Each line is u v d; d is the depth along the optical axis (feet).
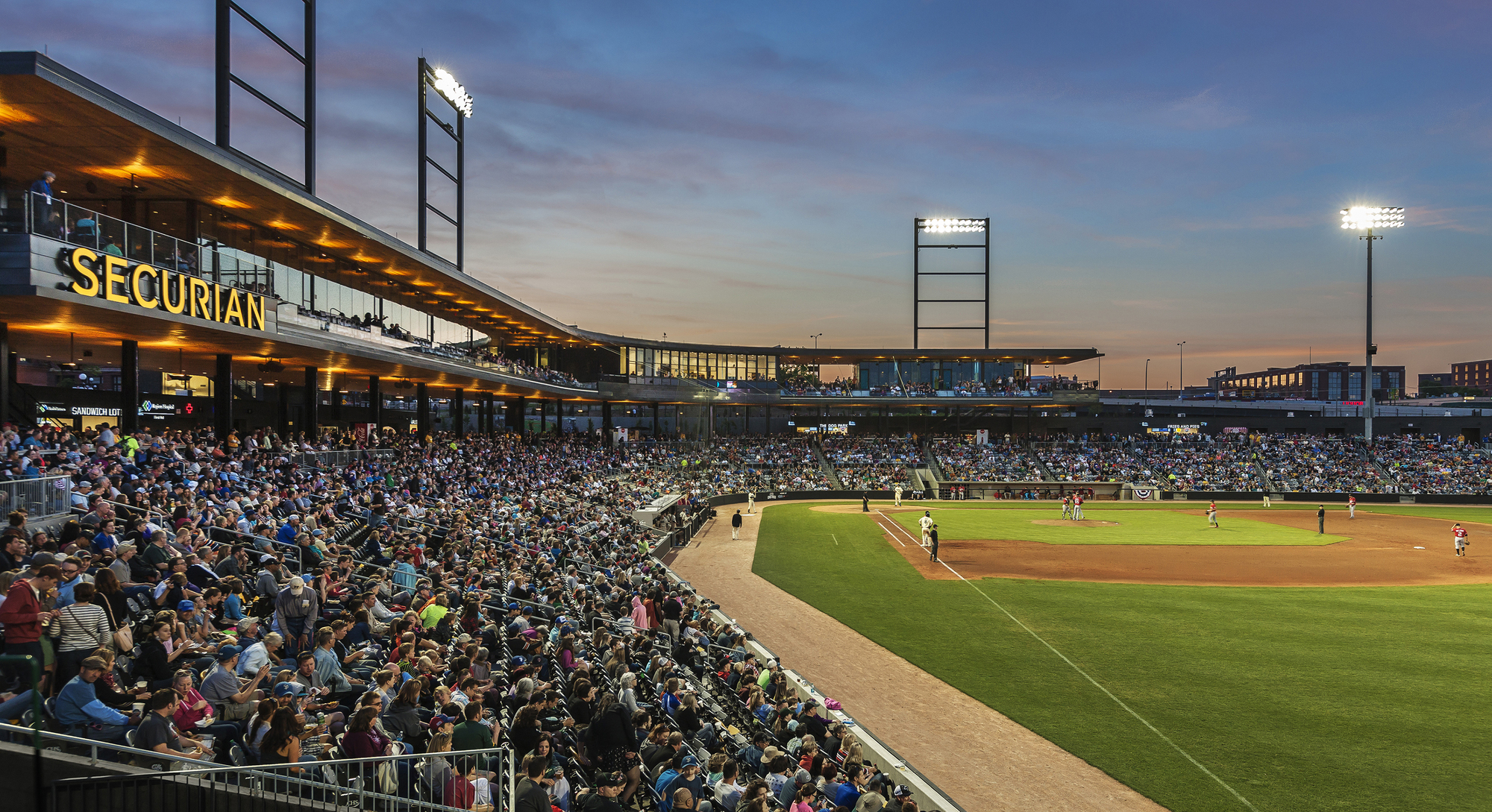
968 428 317.83
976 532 176.96
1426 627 88.53
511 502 127.65
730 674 64.08
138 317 76.18
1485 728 58.34
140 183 91.35
